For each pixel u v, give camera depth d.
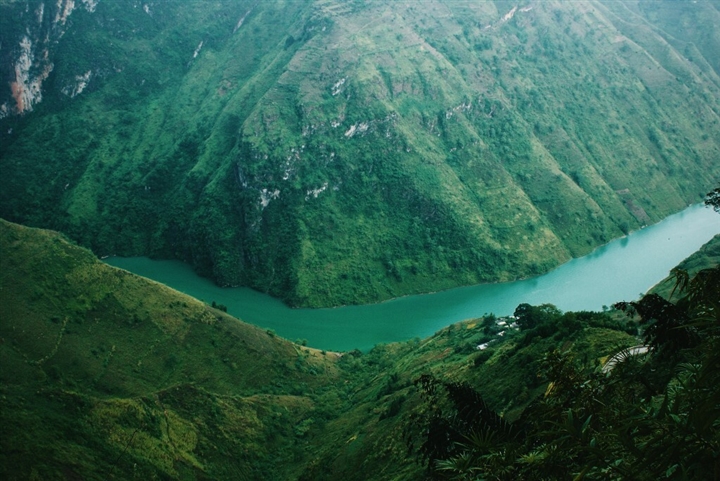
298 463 90.00
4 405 80.88
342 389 116.69
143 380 98.94
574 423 11.83
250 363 113.88
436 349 113.19
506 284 186.00
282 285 187.25
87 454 80.19
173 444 88.81
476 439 14.00
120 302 110.38
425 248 196.00
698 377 10.41
